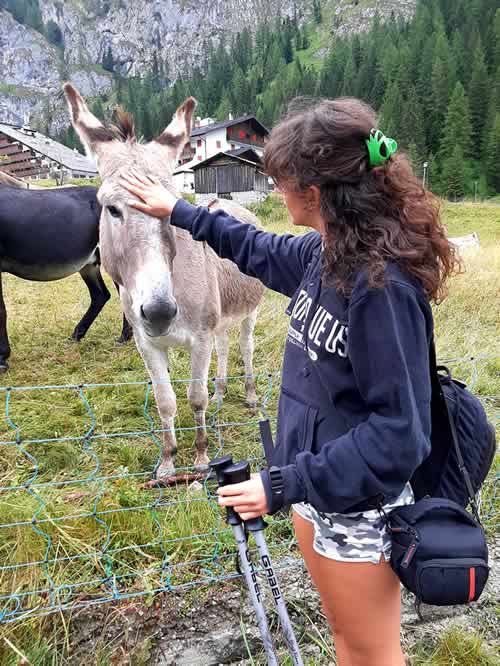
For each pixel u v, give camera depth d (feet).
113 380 15.12
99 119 9.02
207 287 10.18
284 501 4.02
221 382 13.91
